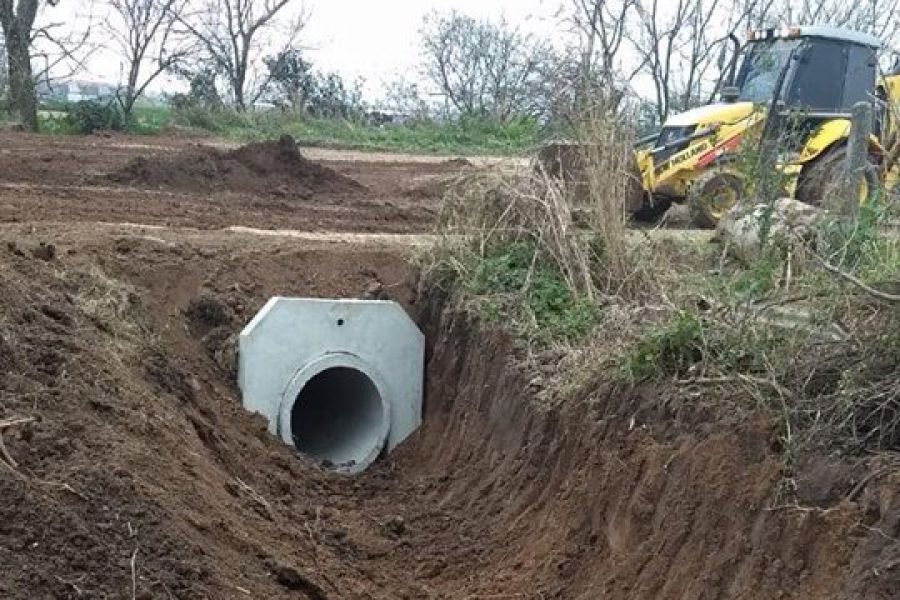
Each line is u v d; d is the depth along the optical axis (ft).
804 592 16.35
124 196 48.70
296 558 22.63
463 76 134.82
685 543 19.29
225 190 54.29
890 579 14.92
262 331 32.17
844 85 50.06
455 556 25.26
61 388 21.61
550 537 23.41
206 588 17.81
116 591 16.14
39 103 111.65
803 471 17.79
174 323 31.96
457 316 32.71
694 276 27.71
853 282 19.08
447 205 35.17
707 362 21.83
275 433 32.27
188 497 20.97
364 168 75.87
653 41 120.78
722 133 47.70
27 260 28.94
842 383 18.67
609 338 26.58
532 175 32.65
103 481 18.51
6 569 15.20
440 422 32.48
